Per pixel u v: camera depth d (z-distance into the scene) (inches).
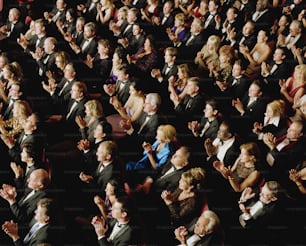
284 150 382.3
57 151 427.8
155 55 543.2
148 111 429.7
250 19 600.4
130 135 442.6
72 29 617.9
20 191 378.6
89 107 418.9
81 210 370.3
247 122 447.5
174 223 343.6
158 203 366.9
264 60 527.2
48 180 353.7
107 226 329.4
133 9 589.3
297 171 373.4
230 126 390.3
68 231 345.1
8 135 415.8
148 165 398.9
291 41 547.2
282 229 333.4
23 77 509.4
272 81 495.5
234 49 532.4
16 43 610.5
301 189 359.3
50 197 349.4
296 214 348.2
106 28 636.7
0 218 371.6
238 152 384.8
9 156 426.9
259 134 415.8
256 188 351.3
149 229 352.8
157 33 621.0
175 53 510.3
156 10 650.2
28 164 376.2
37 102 500.4
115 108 460.8
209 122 423.2
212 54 517.7
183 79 480.4
